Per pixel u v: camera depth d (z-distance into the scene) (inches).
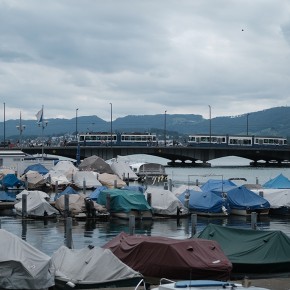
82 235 1759.4
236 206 2266.2
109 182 3420.3
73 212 2086.6
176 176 4606.3
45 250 1492.4
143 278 1011.3
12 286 953.5
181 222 2082.9
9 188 3243.1
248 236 1235.2
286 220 2175.2
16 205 2219.5
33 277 958.4
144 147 6407.5
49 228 1891.0
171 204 2183.8
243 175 5012.3
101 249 1037.8
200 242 1112.2
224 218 2199.8
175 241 1109.7
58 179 3358.8
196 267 1050.7
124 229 1894.7
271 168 6584.6
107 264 1006.4
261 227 1972.2
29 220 2065.7
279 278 1115.9
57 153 6072.8
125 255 1120.8
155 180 3909.9
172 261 1060.5
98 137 6717.5
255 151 6806.1
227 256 1171.3
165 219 2158.0
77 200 2126.0
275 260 1176.8
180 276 1056.8
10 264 962.7
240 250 1194.6
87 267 1004.6
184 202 2258.9
